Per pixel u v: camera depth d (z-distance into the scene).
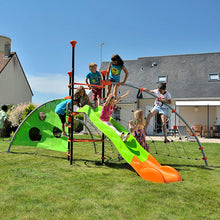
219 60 19.17
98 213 2.68
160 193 3.41
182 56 20.48
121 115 17.64
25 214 2.61
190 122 18.02
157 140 12.72
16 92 23.83
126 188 3.63
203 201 3.14
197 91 17.42
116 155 7.12
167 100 6.04
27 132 7.03
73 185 3.73
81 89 5.79
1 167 4.91
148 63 20.86
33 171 4.62
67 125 6.32
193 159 6.62
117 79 5.84
